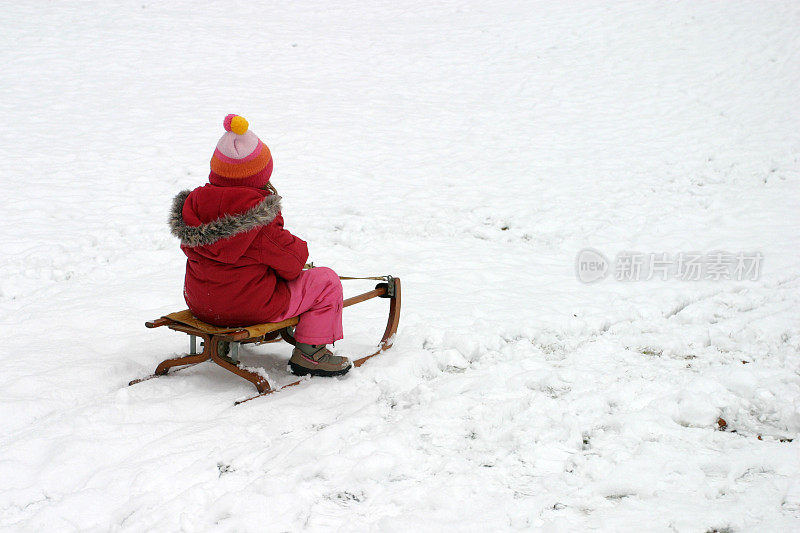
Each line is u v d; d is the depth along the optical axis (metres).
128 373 3.75
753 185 8.10
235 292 3.36
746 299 4.96
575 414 3.32
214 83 12.27
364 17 16.72
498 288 5.37
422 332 4.29
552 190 8.16
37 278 5.43
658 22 14.89
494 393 3.54
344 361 3.71
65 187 7.75
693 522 2.42
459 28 15.63
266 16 16.56
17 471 2.79
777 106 10.69
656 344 4.18
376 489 2.69
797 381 3.63
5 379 3.58
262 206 3.25
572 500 2.62
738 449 2.96
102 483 2.71
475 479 2.76
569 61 13.41
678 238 6.54
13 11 15.55
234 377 3.76
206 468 2.82
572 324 4.55
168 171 8.48
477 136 10.23
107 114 10.52
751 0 15.40
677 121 10.52
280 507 2.57
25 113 10.36
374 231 6.91
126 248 6.21
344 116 10.91
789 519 2.45
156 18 15.87
